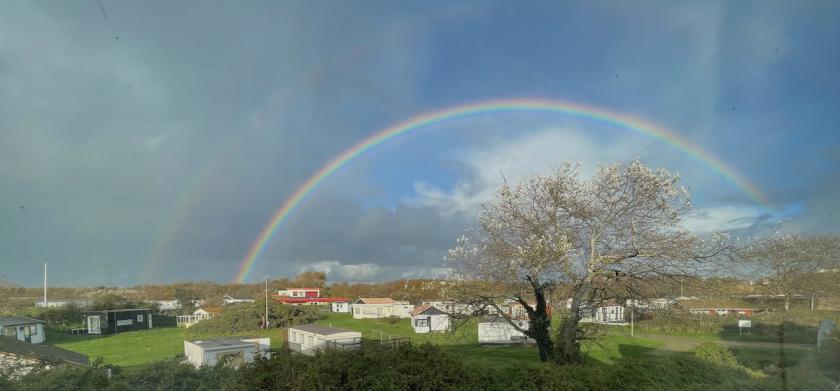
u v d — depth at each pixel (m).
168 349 34.59
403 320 53.62
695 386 10.15
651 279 14.86
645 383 9.57
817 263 18.52
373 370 7.60
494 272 15.75
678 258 14.50
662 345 22.75
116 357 30.89
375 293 84.12
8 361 8.18
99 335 44.66
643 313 15.48
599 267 15.03
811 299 19.83
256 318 48.88
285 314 50.59
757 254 15.82
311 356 7.81
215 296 80.38
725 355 13.89
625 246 15.17
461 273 16.31
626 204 15.21
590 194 15.74
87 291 67.75
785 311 20.28
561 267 14.63
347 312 67.88
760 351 16.89
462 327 17.27
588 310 15.96
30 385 7.07
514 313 17.25
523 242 15.51
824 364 12.95
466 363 8.76
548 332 15.15
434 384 7.69
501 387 8.20
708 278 15.03
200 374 7.88
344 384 7.37
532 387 8.40
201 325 46.94
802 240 17.39
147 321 52.62
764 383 10.82
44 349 10.50
